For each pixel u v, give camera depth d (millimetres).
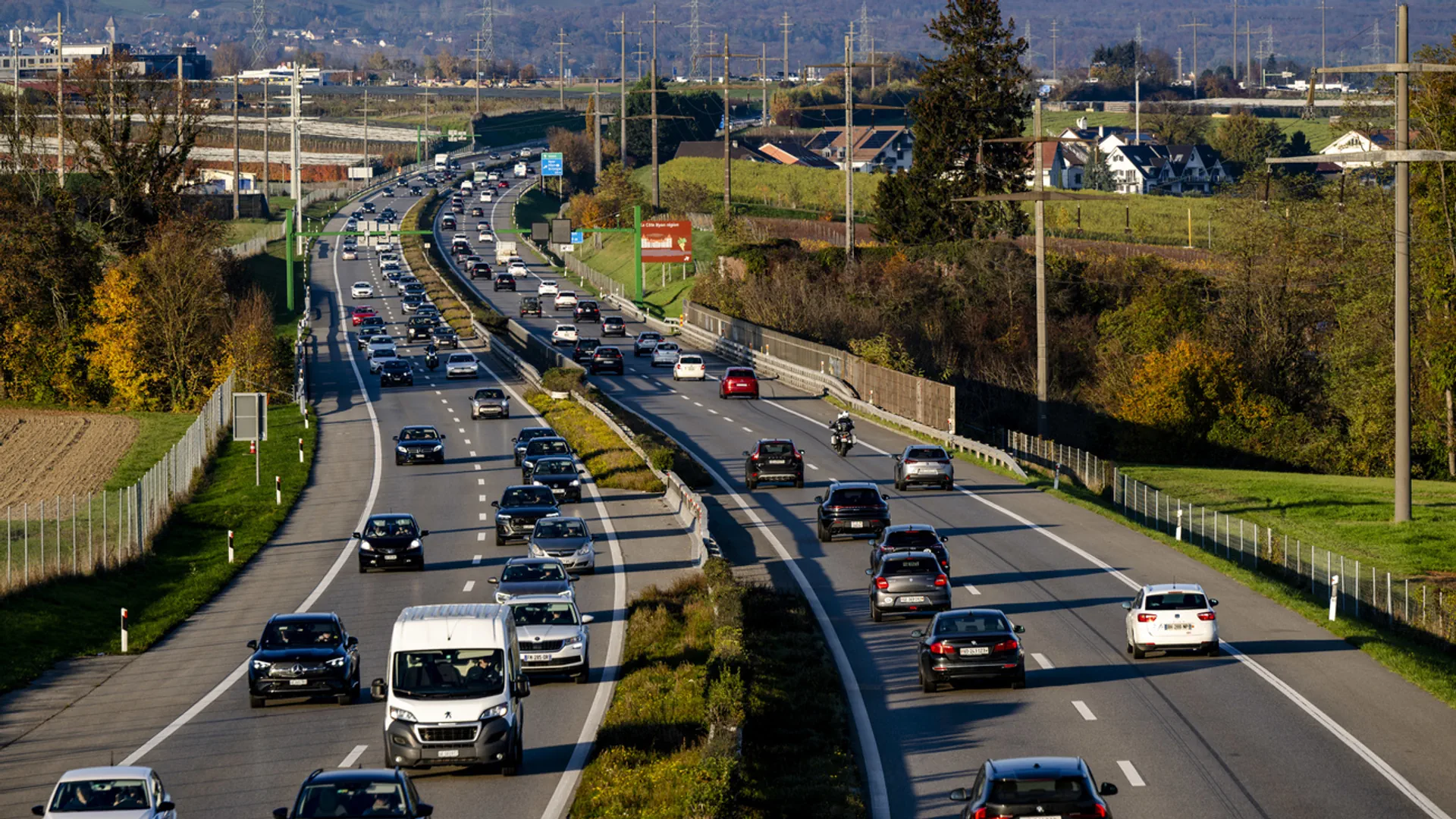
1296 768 83938
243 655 127625
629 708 100562
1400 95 177875
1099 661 113562
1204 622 111625
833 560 161500
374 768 78438
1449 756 86375
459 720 85438
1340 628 122625
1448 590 143625
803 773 86188
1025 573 149625
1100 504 197750
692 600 139500
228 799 83438
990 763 66312
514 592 124125
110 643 134500
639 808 77375
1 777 90375
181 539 188000
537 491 180750
